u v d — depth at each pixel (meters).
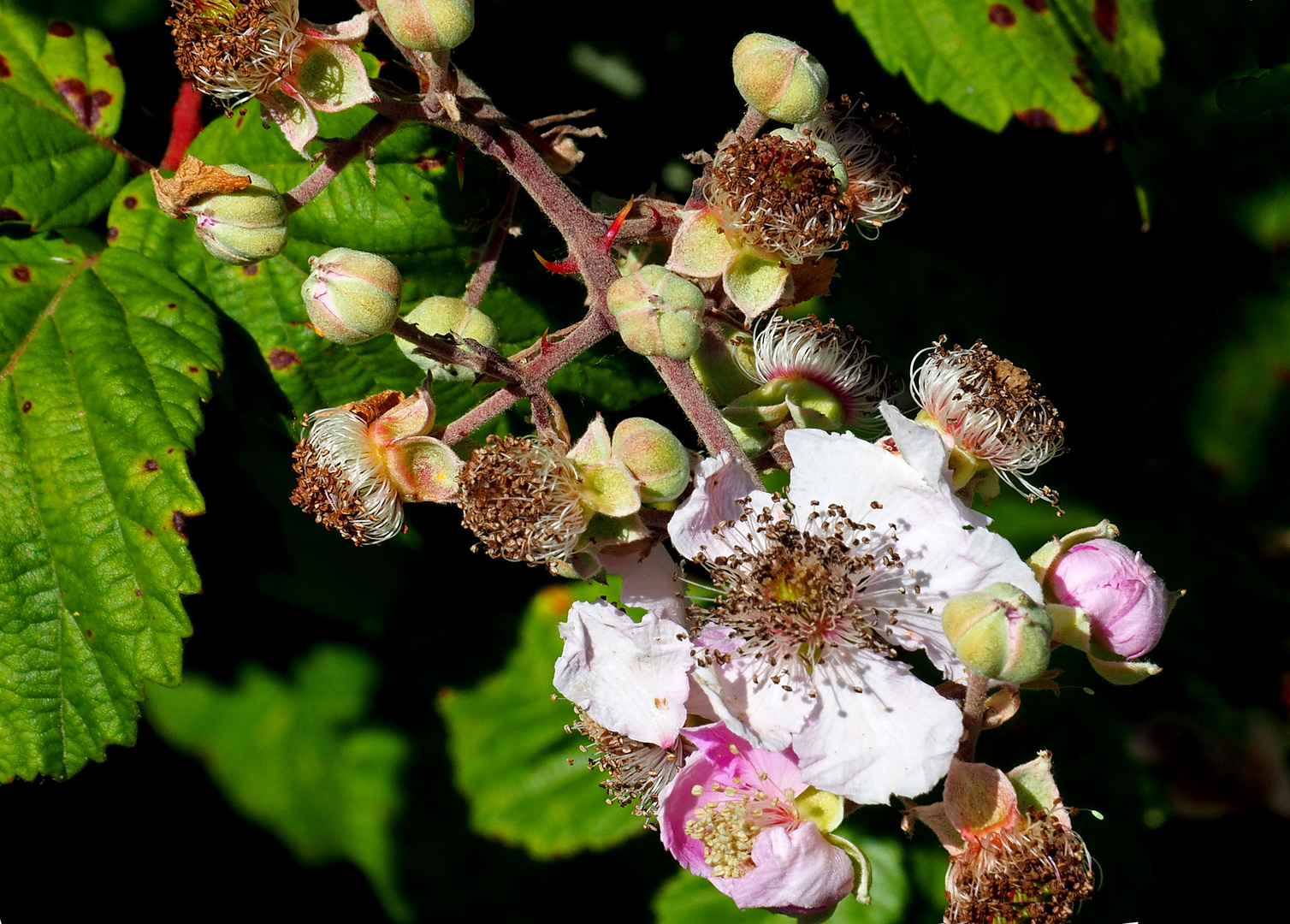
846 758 0.27
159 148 0.31
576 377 0.31
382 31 0.29
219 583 0.32
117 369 0.29
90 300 0.30
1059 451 0.29
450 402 0.30
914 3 0.30
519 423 0.31
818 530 0.28
